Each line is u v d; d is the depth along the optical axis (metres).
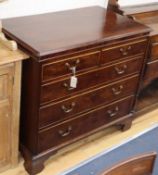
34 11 2.12
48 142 1.94
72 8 2.30
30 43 1.70
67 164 2.08
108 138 2.35
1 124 1.79
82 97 1.97
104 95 2.11
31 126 1.88
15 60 1.64
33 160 1.92
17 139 1.91
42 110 1.80
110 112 2.24
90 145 2.26
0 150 1.87
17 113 1.82
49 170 2.02
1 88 1.68
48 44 1.71
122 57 2.06
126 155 2.22
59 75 1.77
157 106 2.74
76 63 1.81
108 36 1.89
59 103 1.86
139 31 2.04
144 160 1.19
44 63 1.67
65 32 1.88
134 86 2.30
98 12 2.29
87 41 1.79
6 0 1.86
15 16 2.04
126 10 2.43
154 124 2.56
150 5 2.68
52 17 2.10
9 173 1.96
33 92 1.77
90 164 2.11
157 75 2.43
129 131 2.46
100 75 2.00
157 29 2.28
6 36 1.82
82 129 2.11
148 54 2.24
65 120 1.96
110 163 2.13
